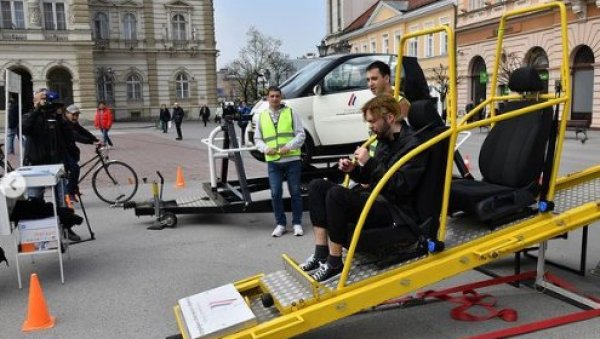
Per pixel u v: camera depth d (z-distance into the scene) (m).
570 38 27.11
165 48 52.31
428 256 3.94
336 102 8.48
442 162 3.93
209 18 53.41
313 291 3.67
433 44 39.69
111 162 9.84
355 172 4.27
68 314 4.71
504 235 4.18
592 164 13.03
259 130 6.99
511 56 30.91
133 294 5.15
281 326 3.48
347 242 3.90
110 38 50.75
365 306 3.70
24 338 4.29
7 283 5.58
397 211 3.96
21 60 43.75
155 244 6.87
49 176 5.24
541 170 4.40
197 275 5.64
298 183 7.02
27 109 8.57
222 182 8.20
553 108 4.38
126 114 51.78
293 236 7.05
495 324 4.21
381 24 47.56
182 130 36.50
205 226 7.77
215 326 3.45
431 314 4.43
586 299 4.48
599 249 6.07
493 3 32.41
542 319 4.26
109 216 8.63
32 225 5.36
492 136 4.80
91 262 6.20
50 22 44.69
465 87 36.03
